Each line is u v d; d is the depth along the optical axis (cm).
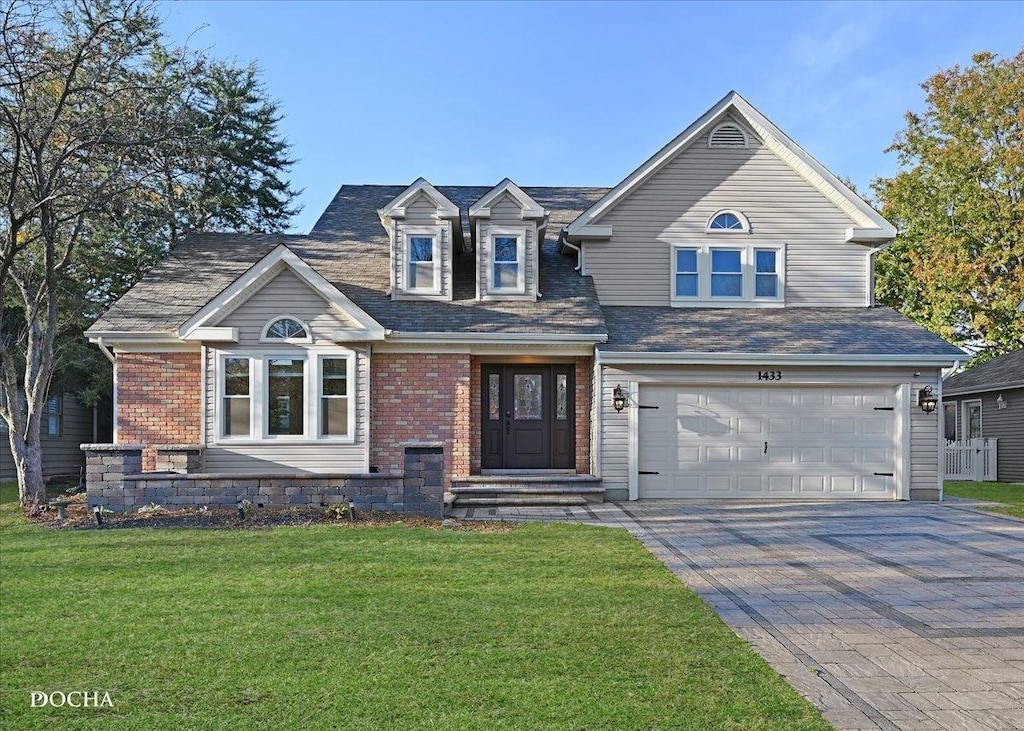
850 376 1480
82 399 2338
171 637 570
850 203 1673
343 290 1605
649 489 1479
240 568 792
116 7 1430
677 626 607
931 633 615
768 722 432
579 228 1658
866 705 468
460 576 765
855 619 652
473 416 1541
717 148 1691
